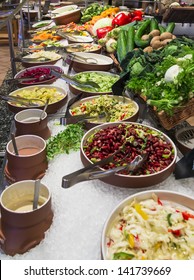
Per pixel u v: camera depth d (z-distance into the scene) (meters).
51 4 4.07
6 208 0.83
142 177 1.00
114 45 2.23
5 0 1.70
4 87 1.99
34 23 3.44
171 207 0.93
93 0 4.12
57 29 2.96
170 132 1.37
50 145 1.22
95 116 1.37
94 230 0.92
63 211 0.97
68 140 1.24
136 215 0.88
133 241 0.82
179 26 2.45
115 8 3.10
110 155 1.09
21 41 2.69
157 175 1.01
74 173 0.93
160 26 2.30
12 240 0.85
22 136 1.15
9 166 1.07
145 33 2.25
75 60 1.97
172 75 1.29
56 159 1.19
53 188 1.05
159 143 1.14
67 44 2.57
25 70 1.89
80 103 1.50
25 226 0.84
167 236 0.83
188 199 0.94
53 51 2.30
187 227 0.86
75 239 0.89
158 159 1.09
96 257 0.85
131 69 1.61
